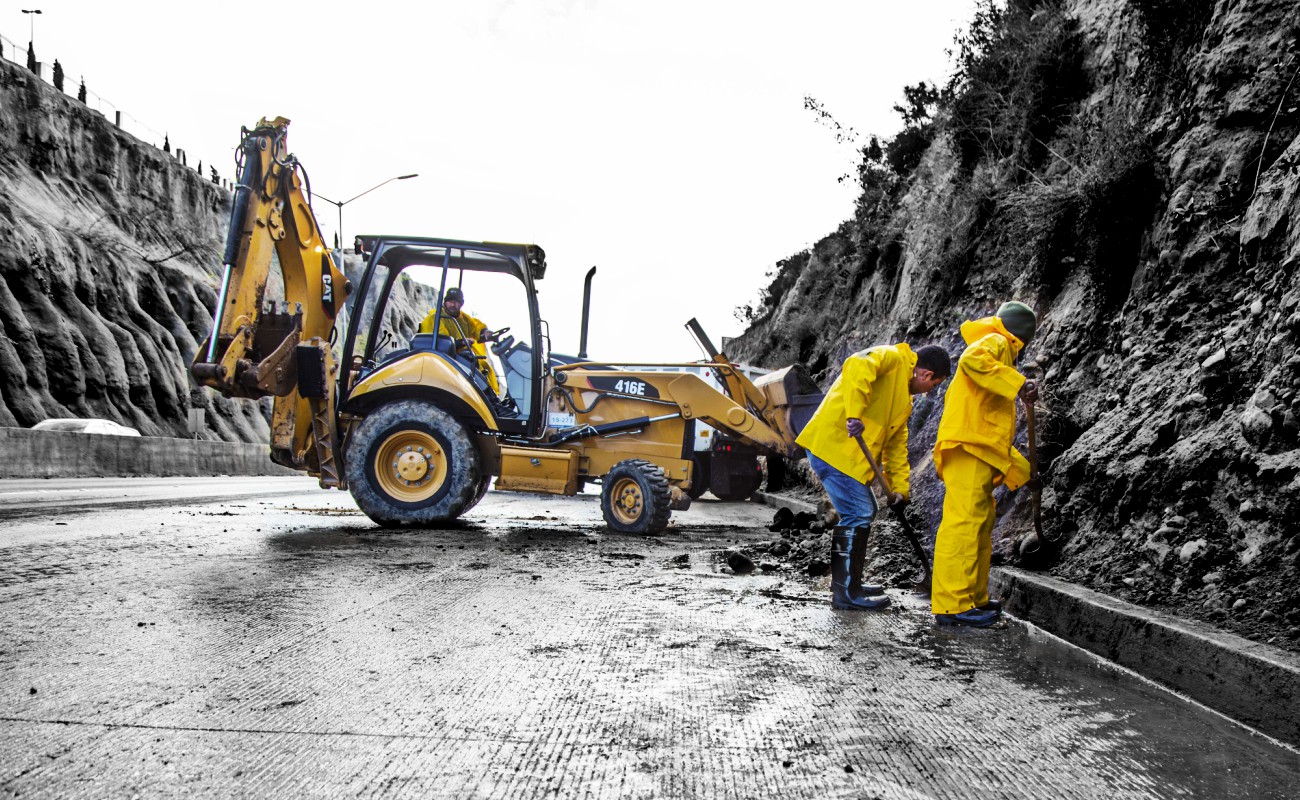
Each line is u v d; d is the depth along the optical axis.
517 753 2.32
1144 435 4.59
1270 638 3.00
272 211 8.43
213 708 2.63
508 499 14.62
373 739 2.39
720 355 11.99
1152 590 3.77
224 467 27.42
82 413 39.00
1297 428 3.69
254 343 8.61
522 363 9.12
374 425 8.19
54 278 41.41
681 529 9.09
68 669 3.01
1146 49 6.57
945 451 4.32
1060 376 6.09
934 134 13.14
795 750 2.40
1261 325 4.36
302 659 3.24
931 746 2.46
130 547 6.29
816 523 8.27
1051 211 6.86
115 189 52.38
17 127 46.88
